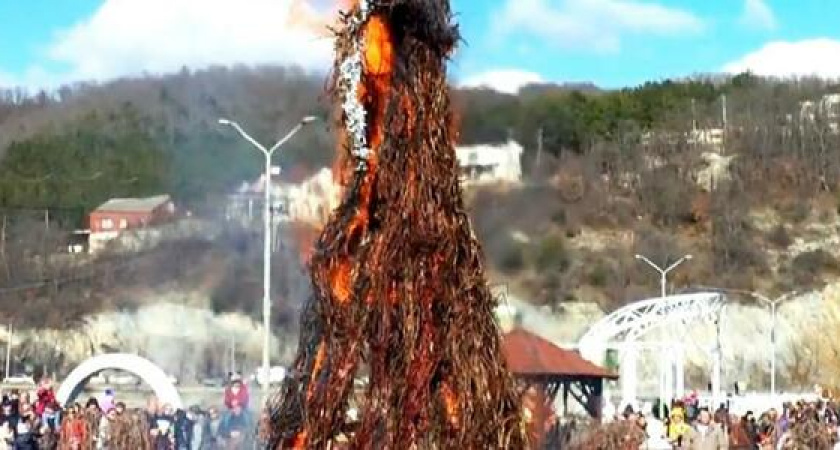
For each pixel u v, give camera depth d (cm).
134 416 2739
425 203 579
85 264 7406
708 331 8912
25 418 2791
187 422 2789
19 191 7475
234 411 2708
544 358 3291
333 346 576
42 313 7438
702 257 8450
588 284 6575
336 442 573
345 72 593
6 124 7506
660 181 7969
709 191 8794
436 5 592
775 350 8831
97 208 7338
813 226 9250
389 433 562
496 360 583
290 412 589
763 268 9125
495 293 615
